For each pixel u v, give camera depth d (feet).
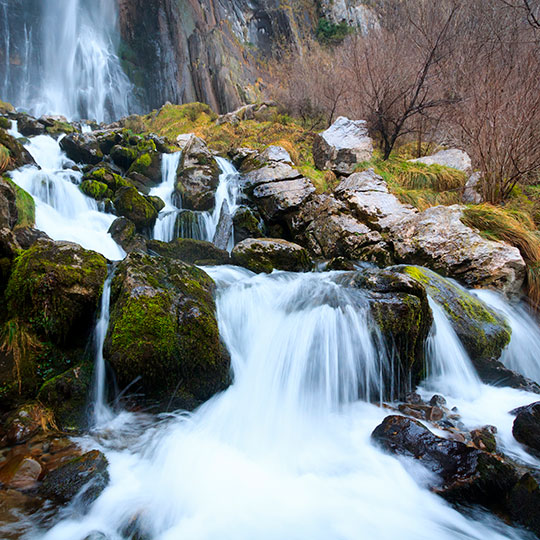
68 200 24.14
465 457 8.42
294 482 8.86
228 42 69.82
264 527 7.59
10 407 10.75
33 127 37.58
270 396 12.59
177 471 9.11
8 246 13.51
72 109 60.70
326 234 25.40
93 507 7.77
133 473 8.88
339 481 8.84
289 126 46.21
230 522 7.70
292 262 22.04
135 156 33.35
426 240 21.21
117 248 22.04
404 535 7.34
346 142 32.73
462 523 7.47
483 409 12.04
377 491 8.40
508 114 23.36
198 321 11.95
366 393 12.85
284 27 78.43
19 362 11.41
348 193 26.48
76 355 12.42
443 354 14.66
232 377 13.02
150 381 11.15
